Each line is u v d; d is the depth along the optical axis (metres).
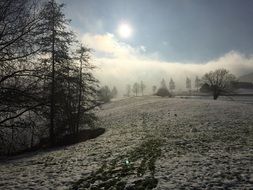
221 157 12.12
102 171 11.40
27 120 16.56
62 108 19.78
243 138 18.17
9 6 14.03
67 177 10.72
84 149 18.98
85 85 26.73
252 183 8.23
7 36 14.42
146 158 13.24
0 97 14.46
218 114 32.66
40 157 17.67
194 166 10.67
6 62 14.52
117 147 17.84
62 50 20.62
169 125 27.38
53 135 23.67
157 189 8.28
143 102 63.41
